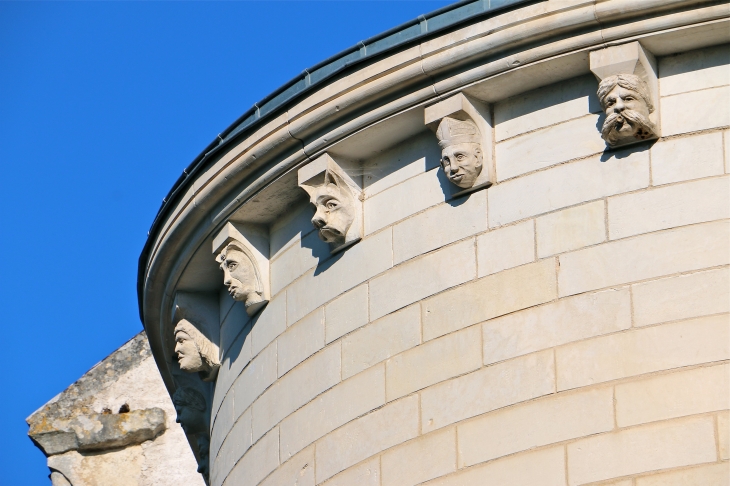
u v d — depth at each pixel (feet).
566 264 54.34
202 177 63.36
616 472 51.29
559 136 55.77
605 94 54.13
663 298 52.70
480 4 56.70
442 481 54.29
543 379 53.42
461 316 55.77
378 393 57.11
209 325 67.77
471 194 56.90
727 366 51.37
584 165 55.11
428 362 56.08
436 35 57.00
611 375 52.49
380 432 56.59
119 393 97.45
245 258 63.46
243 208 62.90
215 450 67.62
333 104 58.90
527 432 53.06
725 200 53.06
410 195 58.49
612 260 53.72
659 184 53.88
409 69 57.21
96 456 95.96
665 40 54.39
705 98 54.19
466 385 54.90
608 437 51.78
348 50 59.11
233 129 62.75
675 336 52.16
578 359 53.11
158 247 66.85
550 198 55.31
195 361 67.67
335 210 59.57
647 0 53.88
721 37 54.19
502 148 56.75
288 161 60.70
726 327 51.78
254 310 63.72
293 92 60.70
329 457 58.03
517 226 55.62
